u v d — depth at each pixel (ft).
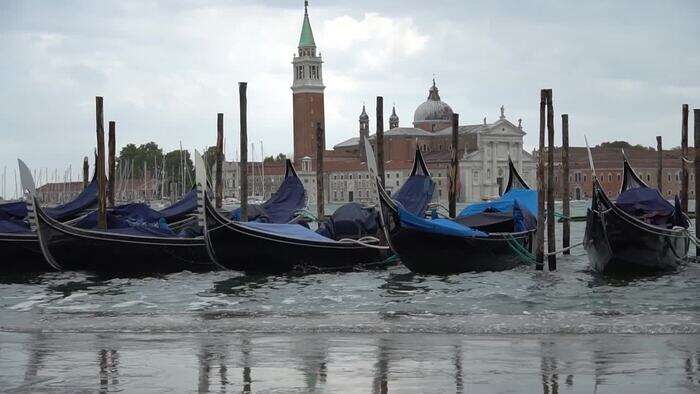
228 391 43.83
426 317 71.97
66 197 459.73
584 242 111.24
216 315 74.74
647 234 103.60
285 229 111.65
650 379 45.55
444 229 104.53
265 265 108.78
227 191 584.40
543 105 108.78
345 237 118.73
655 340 57.62
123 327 66.08
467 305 83.35
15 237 109.50
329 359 51.70
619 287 96.58
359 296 91.97
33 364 50.85
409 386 44.45
